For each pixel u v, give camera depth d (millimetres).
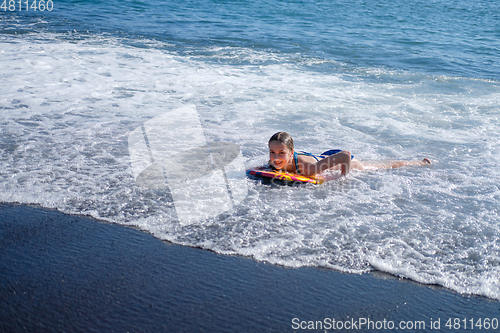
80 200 3779
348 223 3553
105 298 2631
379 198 4039
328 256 3115
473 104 7273
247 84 8102
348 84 8406
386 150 5316
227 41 12172
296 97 7414
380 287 2824
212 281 2826
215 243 3234
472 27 16953
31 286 2711
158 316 2500
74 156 4656
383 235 3387
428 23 17719
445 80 8891
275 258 3084
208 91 7543
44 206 3676
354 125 6203
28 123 5570
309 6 21250
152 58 9852
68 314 2490
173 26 14258
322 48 11875
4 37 11164
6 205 3668
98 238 3266
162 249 3154
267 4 21156
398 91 8031
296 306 2631
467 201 3994
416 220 3629
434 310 2635
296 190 4176
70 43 10898
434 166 4832
